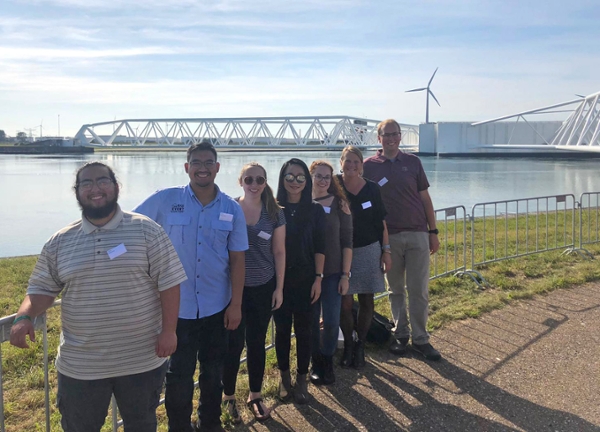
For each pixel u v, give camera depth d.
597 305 5.57
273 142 103.94
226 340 3.21
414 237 4.46
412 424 3.27
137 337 2.41
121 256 2.32
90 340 2.33
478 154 112.00
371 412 3.45
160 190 3.16
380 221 4.22
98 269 2.30
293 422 3.36
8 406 3.68
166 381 3.00
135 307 2.38
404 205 4.48
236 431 3.27
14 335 2.22
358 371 4.11
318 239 3.65
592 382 3.74
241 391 3.79
